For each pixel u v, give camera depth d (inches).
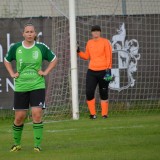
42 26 1905.8
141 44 2005.4
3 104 1886.1
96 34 1782.7
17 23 1889.8
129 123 1605.6
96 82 1791.3
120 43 1984.5
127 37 1991.9
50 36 1910.7
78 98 1920.5
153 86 2016.5
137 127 1487.5
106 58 1779.0
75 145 1185.4
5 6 2106.3
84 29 1969.7
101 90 1806.1
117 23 1982.0
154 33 2010.3
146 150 1076.5
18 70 1095.6
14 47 1099.3
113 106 1974.7
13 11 2103.8
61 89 1909.4
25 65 1088.8
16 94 1099.3
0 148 1172.5
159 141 1208.2
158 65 2016.5
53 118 1855.3
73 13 1807.3
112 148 1119.6
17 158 1021.2
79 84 1956.2
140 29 2001.7
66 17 1927.9
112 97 1978.3
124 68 1988.2
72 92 1809.8
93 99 1792.6
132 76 1996.8
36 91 1090.7
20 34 1887.3
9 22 1882.4
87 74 1791.3
